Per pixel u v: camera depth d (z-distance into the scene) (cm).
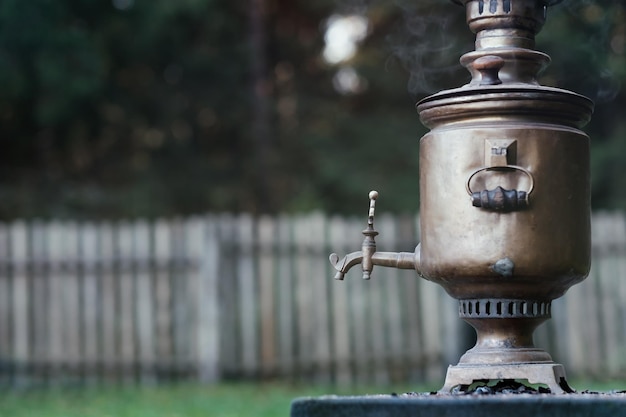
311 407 253
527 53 309
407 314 1074
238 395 966
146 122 1753
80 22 1608
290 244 1066
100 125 1725
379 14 1705
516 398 245
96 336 1062
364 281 1067
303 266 1065
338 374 1063
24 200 1650
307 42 1902
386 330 1070
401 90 1733
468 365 297
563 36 1348
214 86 1777
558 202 290
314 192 1694
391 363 1066
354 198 1692
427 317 1075
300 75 1903
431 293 1075
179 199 1756
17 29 1459
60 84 1495
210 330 1052
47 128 1712
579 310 1092
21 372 1062
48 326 1066
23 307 1062
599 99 1520
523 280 292
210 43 1777
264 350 1064
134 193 1692
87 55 1516
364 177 1662
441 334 1073
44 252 1066
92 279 1066
